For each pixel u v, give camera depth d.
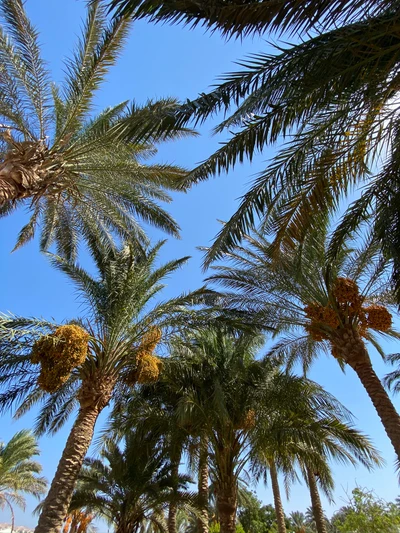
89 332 10.26
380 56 4.60
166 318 10.64
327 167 6.25
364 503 11.70
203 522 12.82
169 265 11.39
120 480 12.99
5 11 8.59
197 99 5.11
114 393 11.41
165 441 13.02
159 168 10.66
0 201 6.96
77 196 10.64
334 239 8.09
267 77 5.00
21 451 25.06
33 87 8.93
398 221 6.89
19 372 9.60
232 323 10.67
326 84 5.01
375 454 10.53
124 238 12.27
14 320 8.29
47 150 8.66
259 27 4.16
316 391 11.92
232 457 12.32
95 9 8.88
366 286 10.78
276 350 13.02
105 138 9.12
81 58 9.02
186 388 11.99
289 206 6.69
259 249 11.24
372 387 9.34
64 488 8.41
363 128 5.77
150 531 18.36
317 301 10.79
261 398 11.82
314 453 11.41
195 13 4.16
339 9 4.02
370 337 13.55
